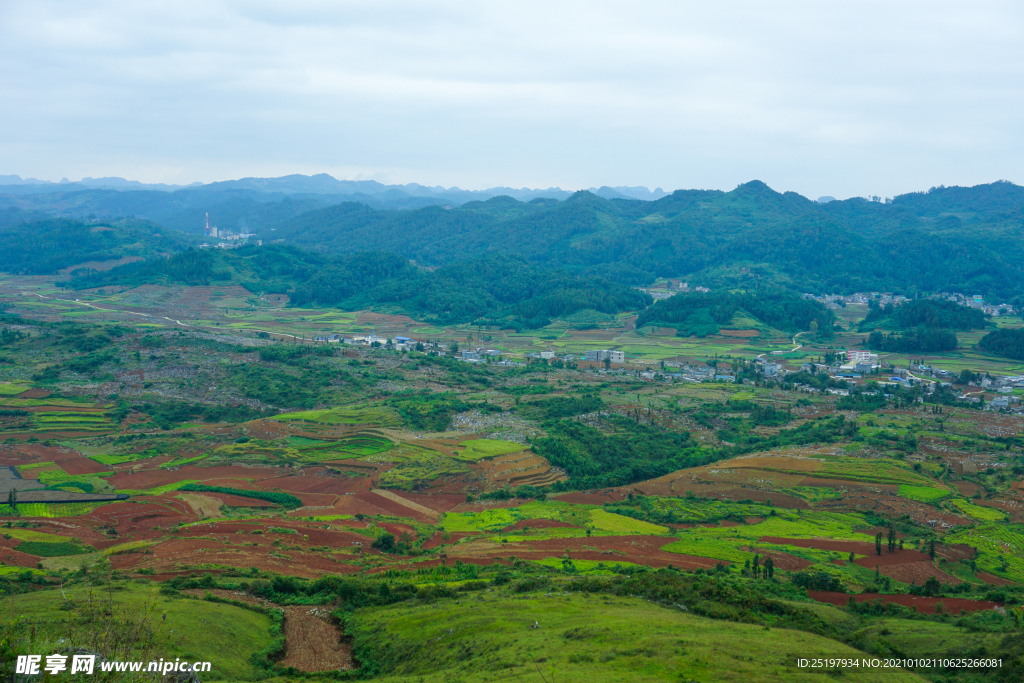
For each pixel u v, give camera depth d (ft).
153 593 349.00
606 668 234.17
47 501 548.31
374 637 321.73
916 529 504.02
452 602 350.02
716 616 313.73
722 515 533.55
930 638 296.30
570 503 574.56
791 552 453.99
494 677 237.25
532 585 365.81
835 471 618.03
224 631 310.65
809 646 264.31
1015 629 307.78
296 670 290.76
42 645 203.41
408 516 538.47
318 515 535.60
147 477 623.36
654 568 418.51
